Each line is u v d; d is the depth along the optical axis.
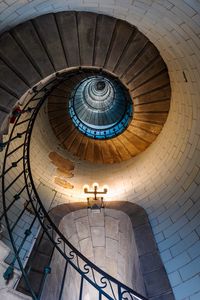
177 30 3.13
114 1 3.31
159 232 3.73
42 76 3.71
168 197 4.07
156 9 3.04
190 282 2.90
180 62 3.76
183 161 4.13
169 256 3.33
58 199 5.03
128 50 4.29
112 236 4.56
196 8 2.53
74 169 6.09
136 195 4.76
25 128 5.13
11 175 4.47
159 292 3.00
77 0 3.41
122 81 5.10
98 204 4.72
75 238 4.61
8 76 3.46
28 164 3.87
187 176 3.88
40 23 3.69
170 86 5.07
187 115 4.21
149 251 3.50
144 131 6.30
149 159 5.44
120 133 6.60
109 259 4.88
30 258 3.57
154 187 4.57
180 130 4.50
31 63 3.65
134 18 3.65
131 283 3.91
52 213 4.47
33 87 3.80
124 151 6.62
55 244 3.13
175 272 3.12
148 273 3.23
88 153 6.75
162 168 4.73
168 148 4.83
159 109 5.78
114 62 4.45
